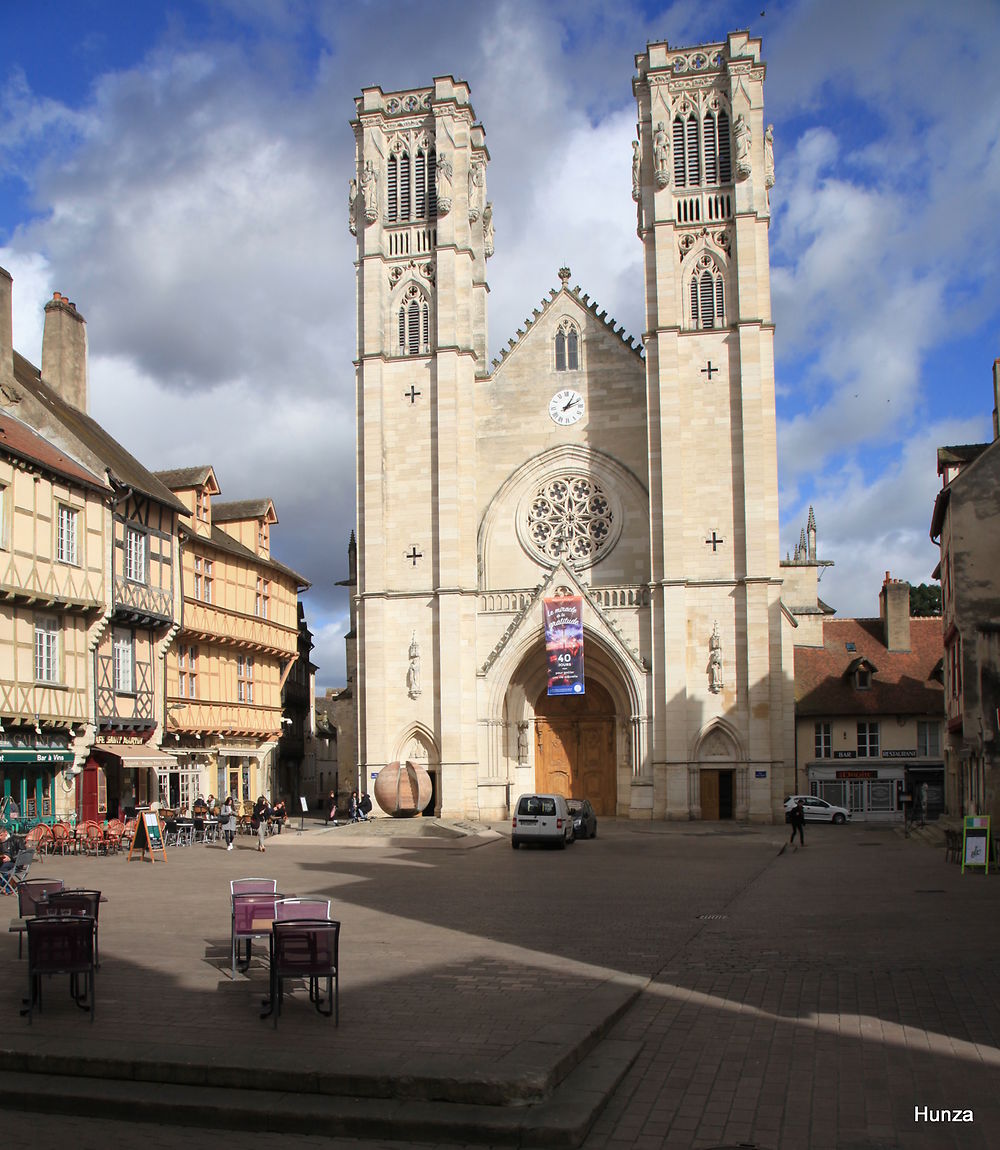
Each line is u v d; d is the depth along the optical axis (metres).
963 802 44.50
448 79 60.88
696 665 55.19
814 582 79.25
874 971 15.94
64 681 38.50
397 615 58.78
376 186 61.34
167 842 40.25
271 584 61.53
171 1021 12.76
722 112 58.75
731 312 56.84
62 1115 10.72
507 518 60.72
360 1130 10.05
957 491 42.00
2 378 41.22
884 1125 9.74
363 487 59.59
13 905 23.39
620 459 59.72
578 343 61.00
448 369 59.09
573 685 55.19
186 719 50.38
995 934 19.16
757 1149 9.31
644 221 58.19
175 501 47.88
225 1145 9.90
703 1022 13.16
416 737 57.97
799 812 42.38
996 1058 11.54
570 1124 9.66
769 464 56.34
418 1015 12.98
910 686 65.00
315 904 14.29
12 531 35.34
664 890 26.61
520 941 18.58
